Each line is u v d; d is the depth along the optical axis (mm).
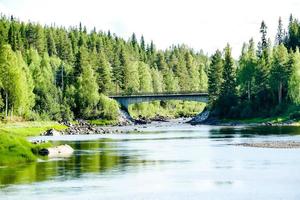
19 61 195000
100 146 100750
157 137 126688
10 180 58031
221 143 102438
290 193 50031
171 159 76500
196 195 49719
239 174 61188
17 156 74875
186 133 141625
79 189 52781
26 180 57969
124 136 134625
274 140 106125
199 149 91000
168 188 53219
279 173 61469
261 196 48906
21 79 171750
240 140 108750
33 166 69312
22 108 172250
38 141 109688
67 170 65750
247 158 75938
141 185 54906
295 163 69625
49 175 61469
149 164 71062
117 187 53875
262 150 86500
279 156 77688
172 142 108312
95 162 73438
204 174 61688
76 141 116188
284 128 153375
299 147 90000
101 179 58562
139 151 89188
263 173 61594
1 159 73562
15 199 48188
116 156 81125
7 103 170250
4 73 169500
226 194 49969
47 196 49469
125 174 62281
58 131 151500
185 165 69750
